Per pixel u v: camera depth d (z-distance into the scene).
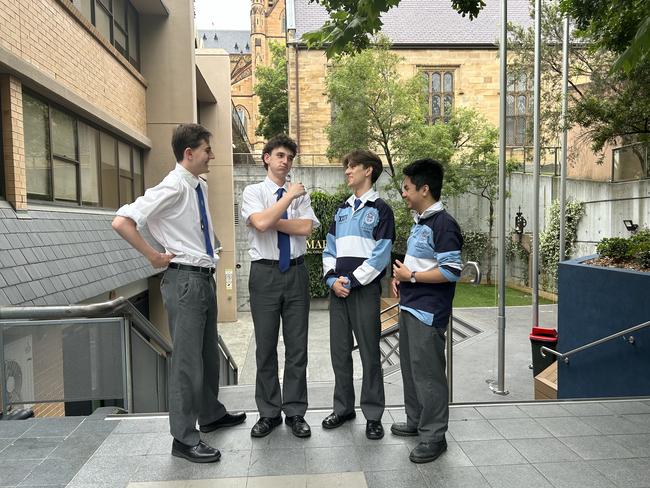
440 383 3.03
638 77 6.34
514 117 29.02
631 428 3.43
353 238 3.31
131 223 2.77
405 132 20.31
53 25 7.36
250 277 3.30
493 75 28.95
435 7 31.80
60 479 2.74
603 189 16.03
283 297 3.29
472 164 22.62
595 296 5.90
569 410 3.79
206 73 19.95
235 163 23.38
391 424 3.52
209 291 3.06
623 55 3.21
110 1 10.75
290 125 28.20
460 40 29.75
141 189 13.31
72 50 8.12
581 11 5.24
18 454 3.03
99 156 9.82
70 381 3.91
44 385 3.90
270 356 3.33
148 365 4.86
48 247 6.39
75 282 6.46
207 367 3.28
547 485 2.67
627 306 5.34
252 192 3.32
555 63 14.91
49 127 7.51
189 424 2.96
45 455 3.02
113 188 10.75
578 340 6.23
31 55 6.61
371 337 3.28
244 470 2.82
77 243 7.40
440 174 3.17
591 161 17.53
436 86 29.14
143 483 2.68
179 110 13.64
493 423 3.53
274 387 3.37
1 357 3.88
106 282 7.47
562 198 10.46
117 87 10.80
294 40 27.91
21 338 3.87
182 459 2.96
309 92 28.12
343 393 3.43
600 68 10.59
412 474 2.78
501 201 7.22
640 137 7.18
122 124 10.73
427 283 3.10
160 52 13.57
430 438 2.97
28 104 6.91
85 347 3.93
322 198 20.41
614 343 5.53
